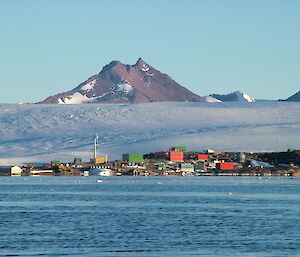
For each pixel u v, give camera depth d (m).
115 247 107.12
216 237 119.31
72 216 156.25
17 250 103.81
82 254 100.19
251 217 154.00
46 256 98.44
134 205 190.75
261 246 108.19
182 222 143.12
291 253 101.31
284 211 171.00
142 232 126.06
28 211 170.00
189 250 104.19
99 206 187.00
